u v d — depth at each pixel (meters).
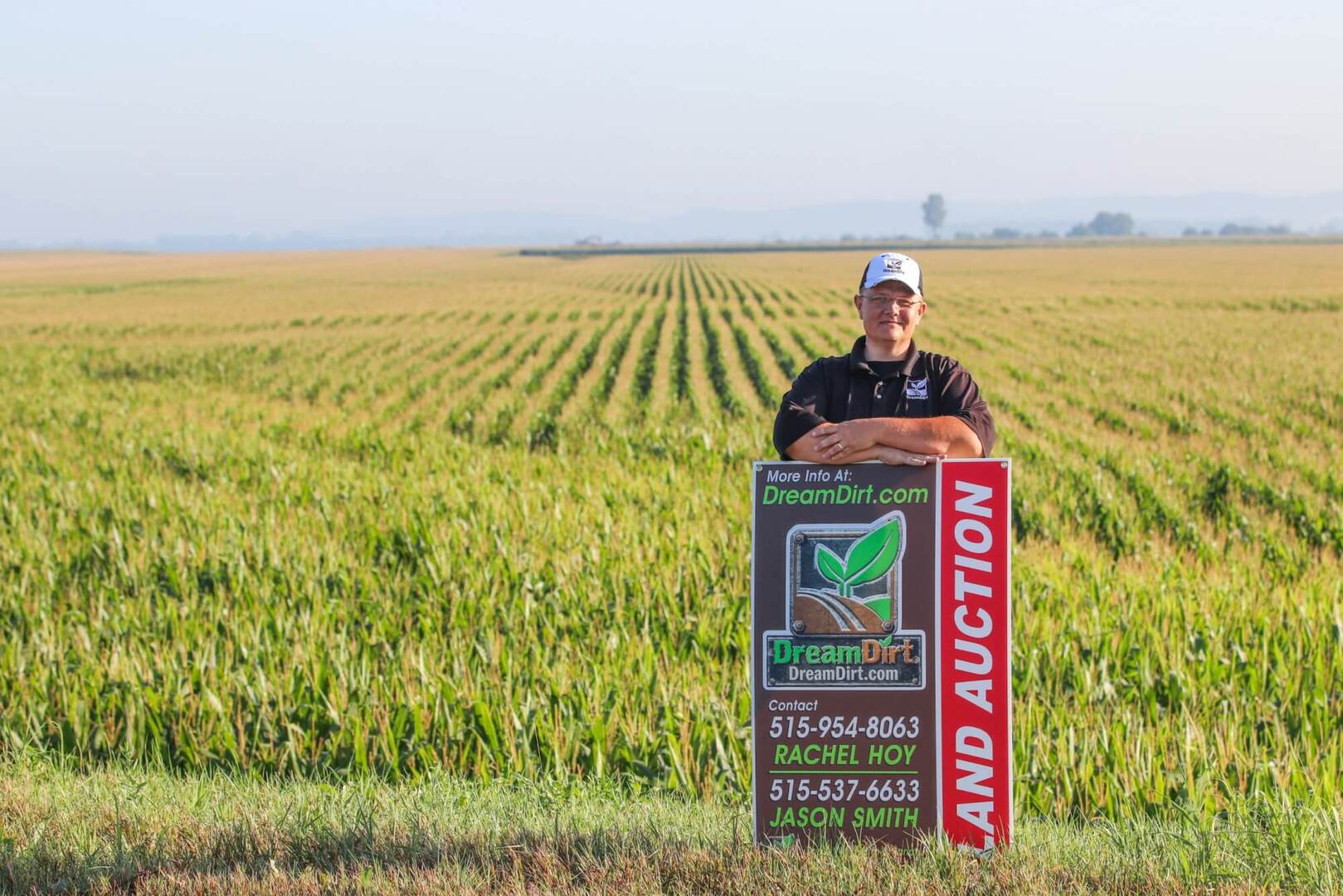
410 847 4.68
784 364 34.41
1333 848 4.64
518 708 7.25
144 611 9.32
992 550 4.37
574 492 15.04
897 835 4.46
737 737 6.95
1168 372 30.22
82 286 93.56
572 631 9.08
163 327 53.50
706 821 5.44
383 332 49.91
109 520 13.12
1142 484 16.06
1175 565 11.52
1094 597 9.86
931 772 4.44
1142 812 6.04
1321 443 19.84
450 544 11.55
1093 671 8.05
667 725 7.04
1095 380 28.69
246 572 10.37
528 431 22.77
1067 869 4.45
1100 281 79.56
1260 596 10.22
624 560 10.73
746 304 64.69
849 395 4.73
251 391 31.00
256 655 8.12
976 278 85.81
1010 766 4.42
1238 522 14.39
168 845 4.66
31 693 7.62
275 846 4.66
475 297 74.56
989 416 4.67
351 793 5.89
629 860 4.43
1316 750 6.96
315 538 12.01
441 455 19.09
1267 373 29.64
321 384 32.03
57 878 4.27
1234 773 6.60
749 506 13.67
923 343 38.78
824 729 4.46
